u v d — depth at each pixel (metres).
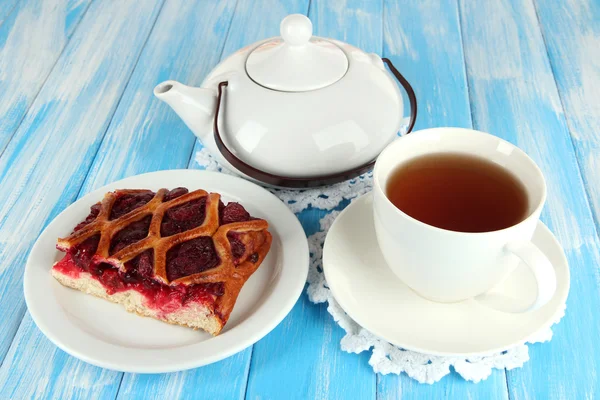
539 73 0.71
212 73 0.57
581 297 0.49
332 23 0.79
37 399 0.45
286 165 0.53
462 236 0.40
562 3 0.81
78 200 0.54
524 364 0.46
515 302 0.43
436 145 0.47
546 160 0.61
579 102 0.67
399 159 0.46
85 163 0.62
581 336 0.47
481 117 0.66
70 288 0.49
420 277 0.44
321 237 0.53
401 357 0.46
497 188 0.45
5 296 0.51
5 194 0.59
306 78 0.53
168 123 0.66
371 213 0.51
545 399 0.44
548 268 0.40
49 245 0.51
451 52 0.74
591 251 0.52
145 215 0.50
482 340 0.43
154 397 0.45
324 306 0.50
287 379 0.46
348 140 0.53
